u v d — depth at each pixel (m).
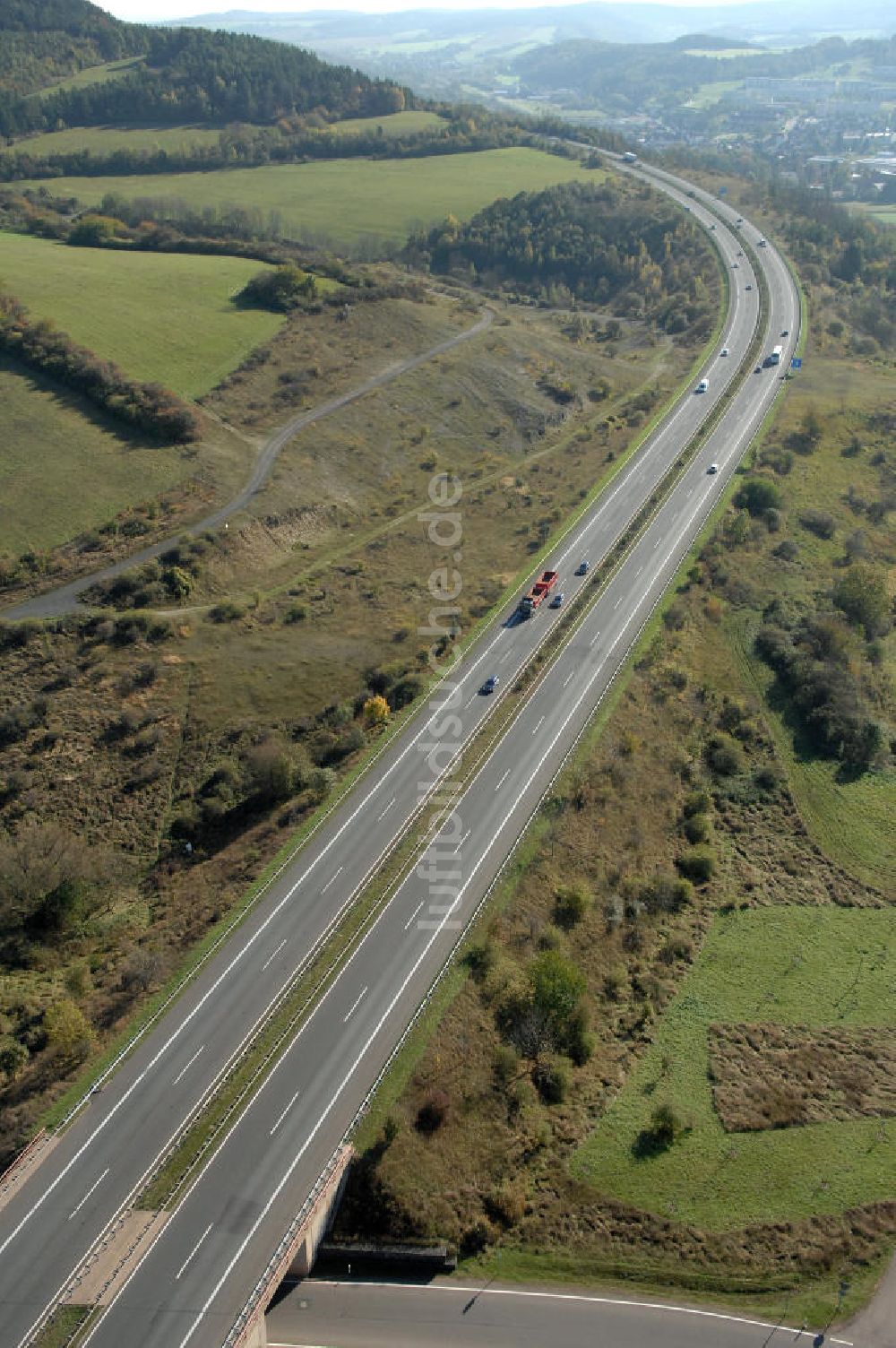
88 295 144.38
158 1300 44.69
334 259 177.75
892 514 128.12
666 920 72.62
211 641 91.31
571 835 74.88
